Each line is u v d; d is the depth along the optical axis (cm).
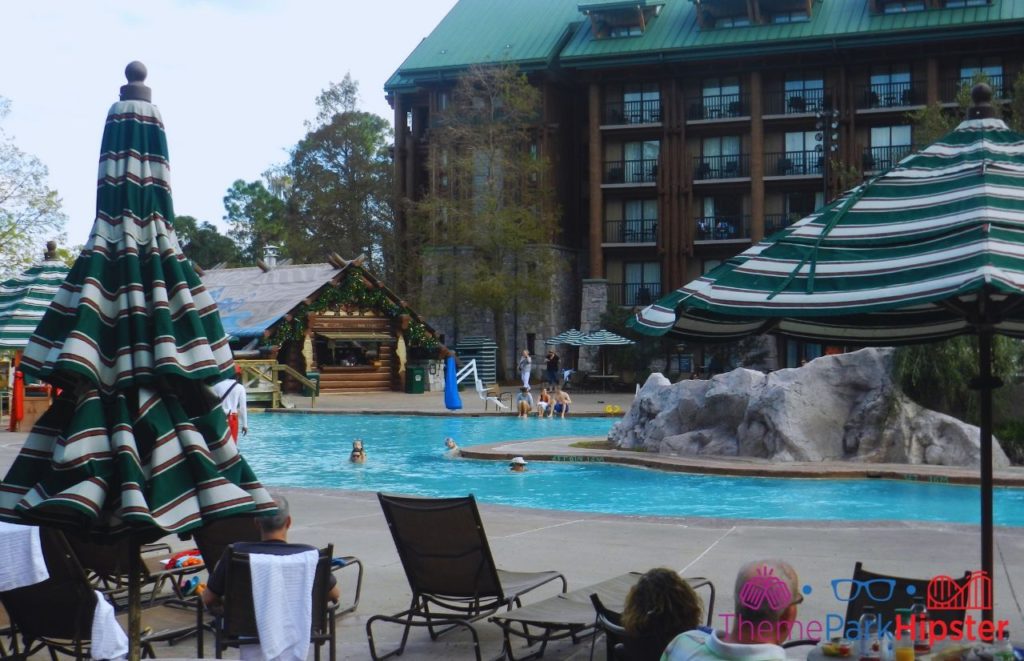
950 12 4872
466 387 4916
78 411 421
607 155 5566
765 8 5241
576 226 5850
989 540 561
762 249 532
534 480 1880
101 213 458
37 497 416
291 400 3838
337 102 7119
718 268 540
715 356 4781
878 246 505
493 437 2761
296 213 7256
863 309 468
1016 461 1870
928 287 459
